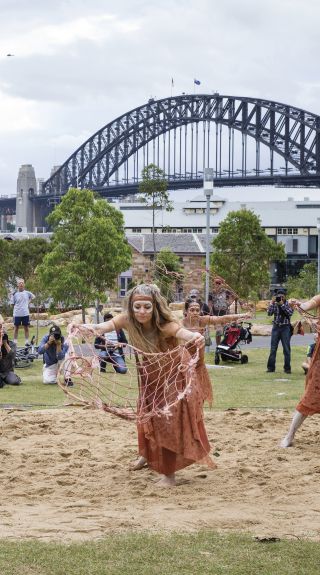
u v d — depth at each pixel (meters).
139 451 8.27
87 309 57.41
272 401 16.23
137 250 84.19
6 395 17.27
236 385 19.55
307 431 10.90
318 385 9.63
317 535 6.39
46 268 53.03
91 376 7.61
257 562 5.71
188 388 7.51
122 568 5.56
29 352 25.70
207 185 29.70
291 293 70.56
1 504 7.46
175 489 8.00
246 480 8.34
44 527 6.57
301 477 8.40
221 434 10.79
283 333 22.67
